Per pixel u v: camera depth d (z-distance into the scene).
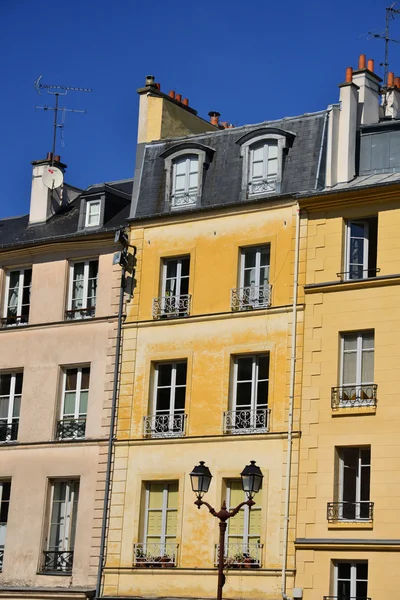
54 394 49.06
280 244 45.22
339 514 41.97
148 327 47.25
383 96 51.50
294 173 45.78
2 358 50.75
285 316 44.44
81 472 47.44
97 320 48.75
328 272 44.03
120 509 46.03
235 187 46.88
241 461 43.97
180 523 44.56
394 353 42.16
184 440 45.19
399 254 42.84
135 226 48.62
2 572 48.22
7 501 49.47
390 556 40.59
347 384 42.91
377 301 42.84
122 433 46.78
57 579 46.88
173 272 47.66
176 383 46.50
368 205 43.81
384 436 41.62
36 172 54.25
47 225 53.00
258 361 45.03
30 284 51.47
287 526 42.50
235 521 43.72
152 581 44.66
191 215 47.34
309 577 41.75
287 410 43.59
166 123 50.72
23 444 49.09
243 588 42.81
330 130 46.09
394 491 41.03
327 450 42.50
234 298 45.59
